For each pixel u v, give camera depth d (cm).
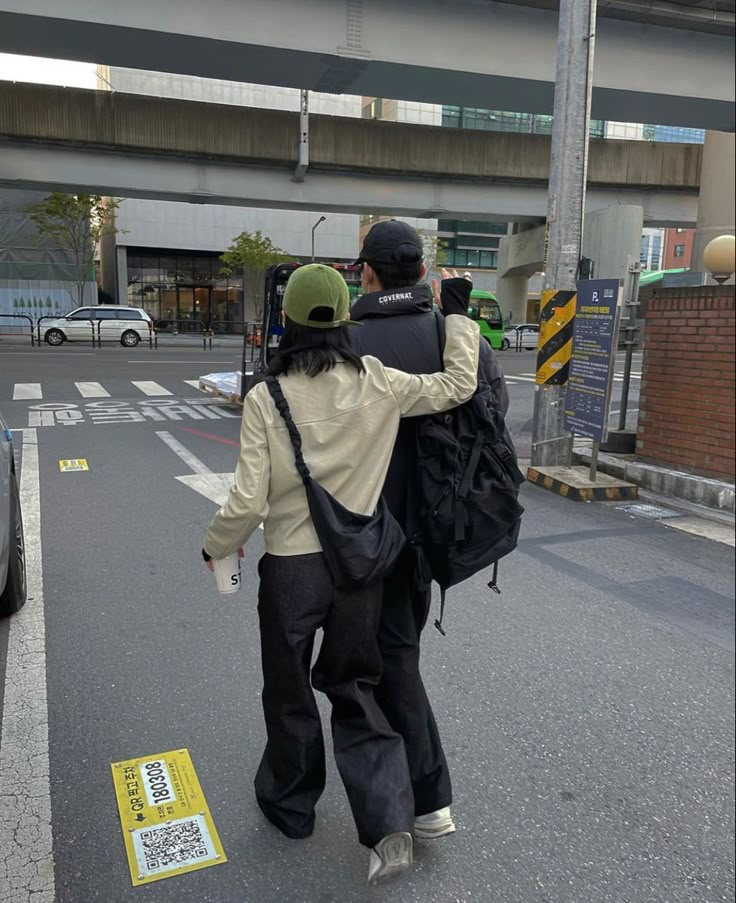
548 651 366
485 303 3034
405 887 212
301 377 192
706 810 252
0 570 301
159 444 838
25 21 995
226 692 313
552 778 266
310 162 2127
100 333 1112
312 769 218
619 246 1423
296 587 192
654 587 459
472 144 2262
